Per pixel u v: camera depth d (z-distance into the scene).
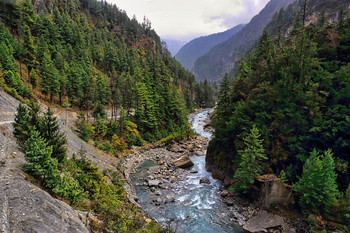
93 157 35.28
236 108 33.69
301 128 25.83
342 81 24.16
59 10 116.06
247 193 27.28
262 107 30.14
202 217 24.23
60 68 67.38
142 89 59.41
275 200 24.00
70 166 21.14
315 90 25.31
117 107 68.00
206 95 146.88
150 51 155.12
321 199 20.11
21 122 21.97
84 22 124.56
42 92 57.16
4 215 9.53
